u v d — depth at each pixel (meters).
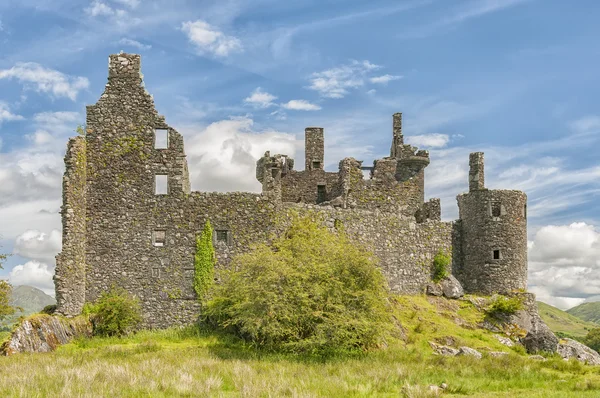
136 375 25.03
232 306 37.09
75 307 39.09
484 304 49.72
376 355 35.62
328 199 56.94
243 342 37.88
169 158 42.19
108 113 42.09
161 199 41.88
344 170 55.16
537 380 29.72
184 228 41.84
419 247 51.47
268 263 36.41
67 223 38.81
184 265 41.56
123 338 38.84
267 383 24.44
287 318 34.19
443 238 52.91
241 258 38.72
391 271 49.16
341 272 37.47
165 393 22.58
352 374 28.19
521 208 52.62
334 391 23.72
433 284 51.19
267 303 34.53
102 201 41.44
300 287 35.34
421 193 56.34
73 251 39.12
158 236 42.69
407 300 48.22
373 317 36.31
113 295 40.66
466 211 53.31
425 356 37.09
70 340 36.91
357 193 55.00
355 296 36.53
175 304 41.16
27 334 34.50
